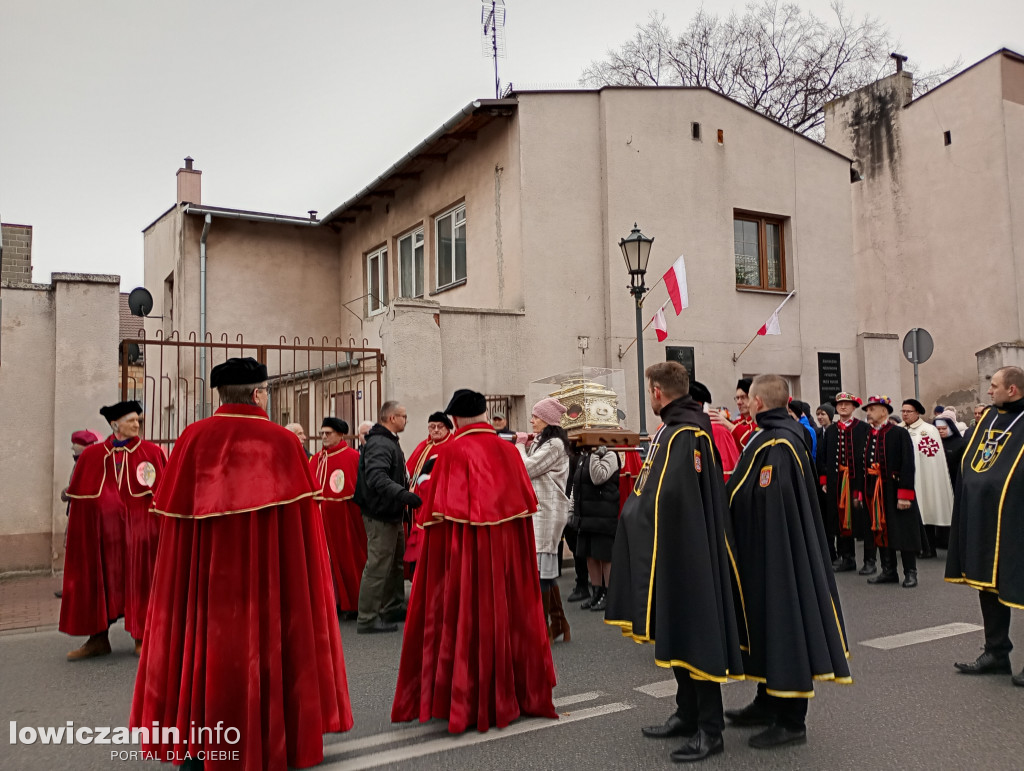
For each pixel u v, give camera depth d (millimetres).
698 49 28172
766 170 13969
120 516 6430
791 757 3998
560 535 6406
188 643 3609
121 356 9570
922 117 18922
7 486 9539
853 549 9625
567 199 12117
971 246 17766
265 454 3783
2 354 9617
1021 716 4531
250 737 3531
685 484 4016
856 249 20469
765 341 13688
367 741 4344
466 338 11188
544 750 4160
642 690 5168
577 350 11961
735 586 4180
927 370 18656
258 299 16531
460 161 13406
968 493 5457
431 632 4605
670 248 12719
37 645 6793
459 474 4629
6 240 13125
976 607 7406
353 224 17047
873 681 5234
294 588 3773
